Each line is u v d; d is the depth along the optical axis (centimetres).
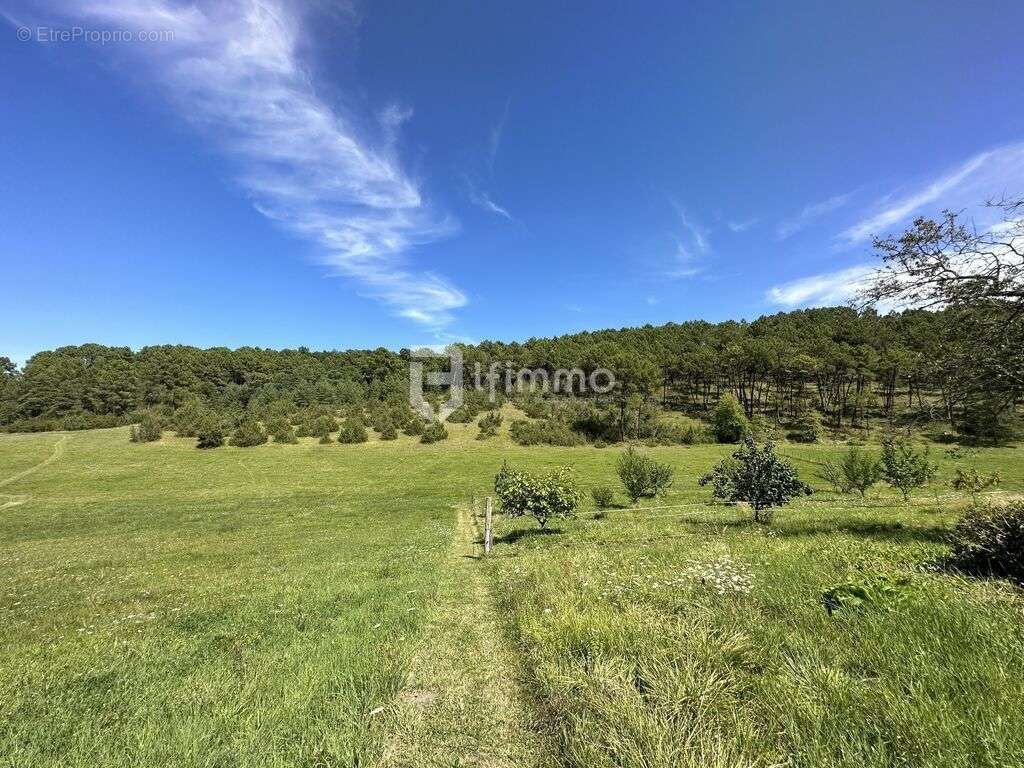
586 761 291
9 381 9625
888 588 494
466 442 7369
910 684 320
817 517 1647
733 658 398
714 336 11731
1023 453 4253
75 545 2331
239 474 5681
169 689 444
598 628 488
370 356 11681
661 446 7100
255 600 907
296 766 309
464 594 847
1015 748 252
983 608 452
